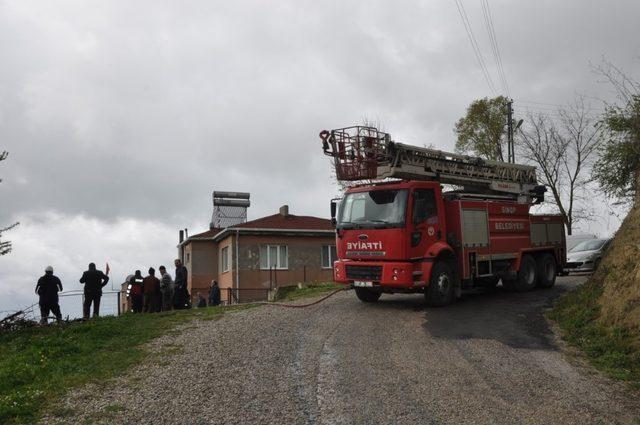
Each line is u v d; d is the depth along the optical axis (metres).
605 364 9.07
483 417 6.72
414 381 7.99
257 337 10.70
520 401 7.31
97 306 16.12
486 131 37.38
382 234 13.09
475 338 10.62
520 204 16.64
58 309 15.40
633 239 12.37
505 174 16.86
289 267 32.06
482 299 15.40
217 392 7.45
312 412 6.77
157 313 14.49
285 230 31.88
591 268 22.83
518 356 9.46
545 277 17.39
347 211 13.98
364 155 13.62
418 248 13.15
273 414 6.69
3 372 8.47
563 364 9.09
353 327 11.56
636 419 6.82
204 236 35.34
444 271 13.81
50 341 10.80
